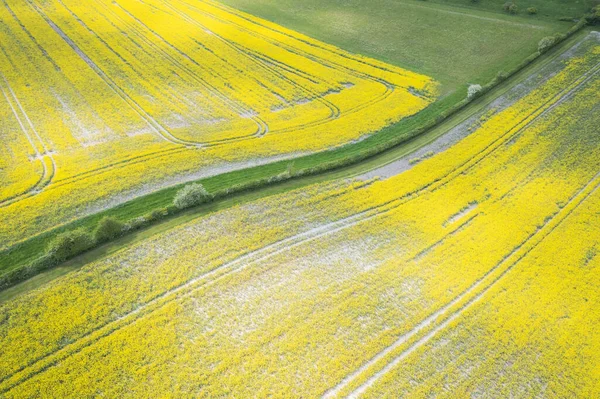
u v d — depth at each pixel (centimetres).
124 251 2841
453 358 2439
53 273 2680
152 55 5231
